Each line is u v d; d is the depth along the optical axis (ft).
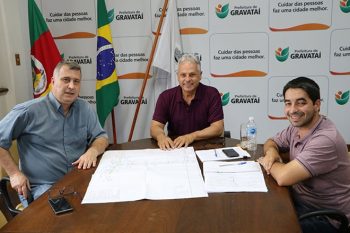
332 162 4.77
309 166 4.64
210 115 7.64
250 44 10.49
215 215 3.73
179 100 7.70
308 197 5.14
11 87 10.52
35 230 3.50
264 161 5.15
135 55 11.03
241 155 5.64
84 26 11.06
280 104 10.71
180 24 10.61
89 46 11.16
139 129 11.46
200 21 10.53
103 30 10.36
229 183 4.55
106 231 3.45
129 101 11.39
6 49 10.31
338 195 4.98
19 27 10.70
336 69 10.27
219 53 10.66
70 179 4.89
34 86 10.37
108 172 5.05
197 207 3.92
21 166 6.29
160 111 7.77
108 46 10.43
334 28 10.03
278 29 10.27
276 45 10.38
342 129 10.58
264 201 4.05
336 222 4.70
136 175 4.89
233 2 10.27
